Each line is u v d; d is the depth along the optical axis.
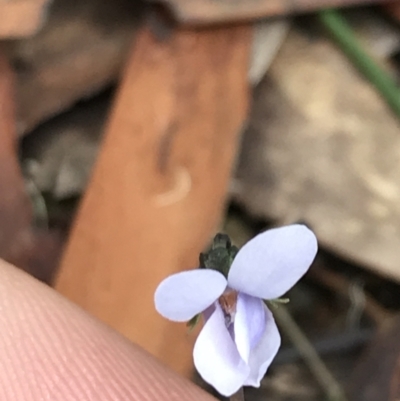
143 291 0.05
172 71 0.05
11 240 0.05
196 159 0.05
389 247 0.05
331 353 0.05
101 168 0.05
